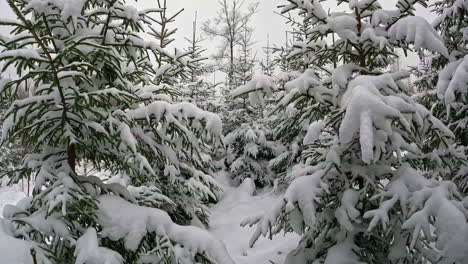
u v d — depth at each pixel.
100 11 3.06
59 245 2.64
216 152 14.38
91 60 3.06
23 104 2.63
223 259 2.88
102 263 2.43
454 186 3.19
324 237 3.99
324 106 4.09
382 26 4.09
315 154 4.42
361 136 2.73
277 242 7.54
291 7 4.11
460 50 5.96
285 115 5.68
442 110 5.98
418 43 3.39
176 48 4.17
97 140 3.25
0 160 16.73
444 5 6.99
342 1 4.34
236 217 10.09
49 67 2.90
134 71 3.64
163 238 2.83
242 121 14.70
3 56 2.37
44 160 3.03
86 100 2.66
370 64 4.59
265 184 14.01
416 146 3.89
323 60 4.56
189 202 8.16
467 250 2.63
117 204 3.01
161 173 7.31
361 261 3.51
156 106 3.23
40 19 2.60
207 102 13.29
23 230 2.49
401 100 3.03
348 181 3.75
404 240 3.49
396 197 3.20
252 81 4.02
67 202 2.63
